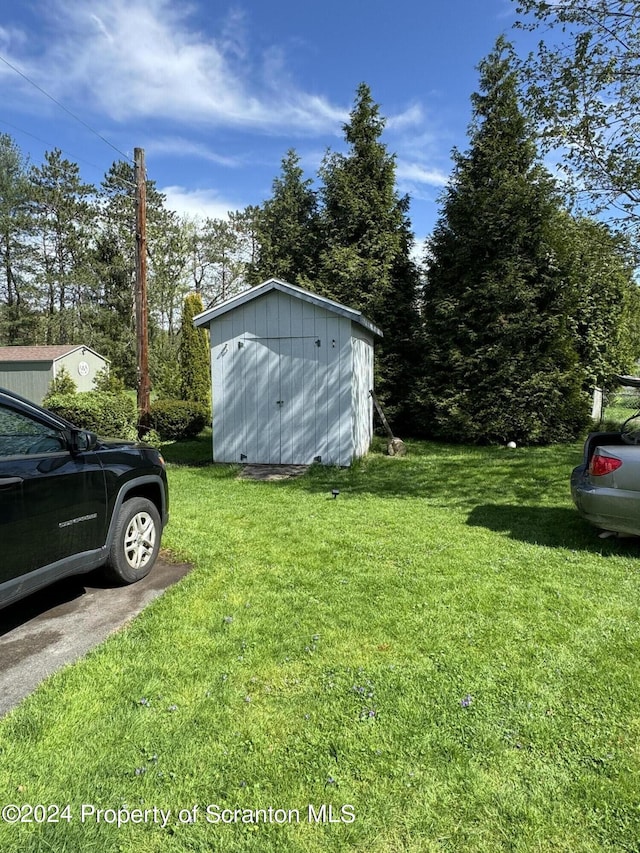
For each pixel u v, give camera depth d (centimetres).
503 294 1127
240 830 170
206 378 1579
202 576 391
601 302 1264
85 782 190
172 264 3144
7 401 286
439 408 1206
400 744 208
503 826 170
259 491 718
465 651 279
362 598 349
